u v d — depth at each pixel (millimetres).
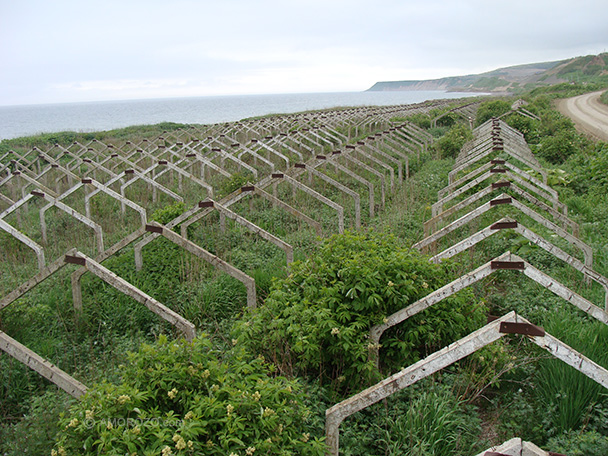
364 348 4809
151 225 6797
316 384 5012
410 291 5203
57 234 12539
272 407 3654
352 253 5801
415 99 198625
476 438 4379
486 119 32938
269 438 3309
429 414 4355
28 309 6895
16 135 67438
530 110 33469
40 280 5770
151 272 8492
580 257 8461
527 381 5094
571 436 4227
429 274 5609
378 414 4625
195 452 3049
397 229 10672
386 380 3689
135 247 8445
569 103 49656
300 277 5797
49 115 170750
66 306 7371
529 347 5605
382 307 5191
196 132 33812
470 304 6000
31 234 12406
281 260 8680
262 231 7902
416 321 5234
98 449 3092
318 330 4926
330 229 11188
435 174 17469
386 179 17312
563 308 6559
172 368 3791
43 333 6637
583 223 10516
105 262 8930
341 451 4090
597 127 29969
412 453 3965
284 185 15492
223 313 7082
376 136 20516
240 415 3473
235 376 3922
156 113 141875
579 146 19953
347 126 32562
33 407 4664
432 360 3629
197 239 10164
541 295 7035
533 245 8906
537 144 22125
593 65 158125
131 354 3988
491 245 9188
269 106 166250
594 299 6734
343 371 4980
